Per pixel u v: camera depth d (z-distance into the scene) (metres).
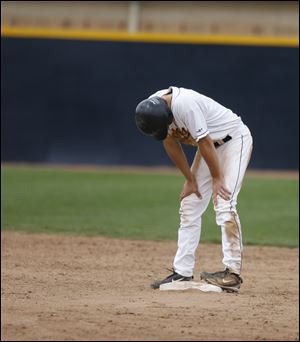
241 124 28.30
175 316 24.14
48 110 79.50
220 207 27.72
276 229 47.84
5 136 80.12
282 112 76.38
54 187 64.44
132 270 34.44
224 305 26.02
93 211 53.50
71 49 78.88
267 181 69.19
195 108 26.72
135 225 48.59
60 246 41.12
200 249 41.72
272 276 33.88
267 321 23.86
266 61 76.19
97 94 78.75
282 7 101.69
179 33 103.25
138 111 27.30
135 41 77.88
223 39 76.56
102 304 25.89
